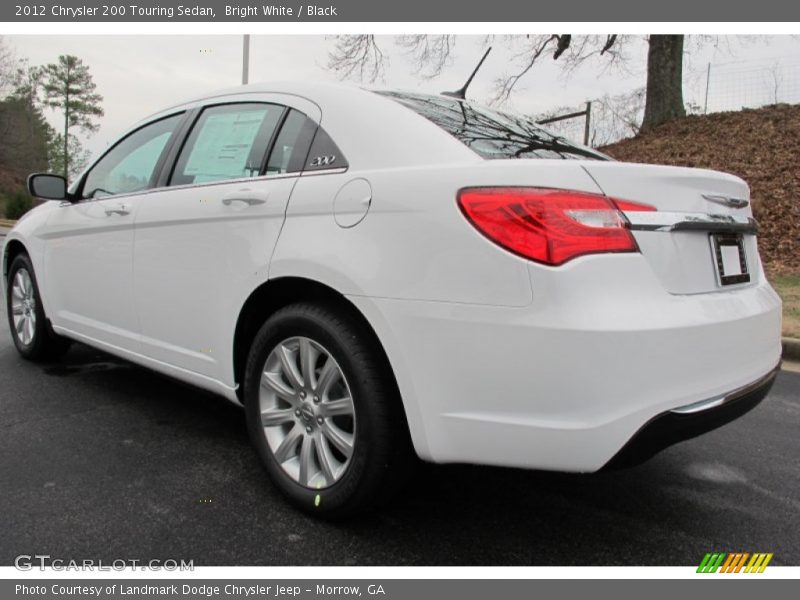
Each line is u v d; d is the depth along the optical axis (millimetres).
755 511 2523
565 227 1799
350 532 2244
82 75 74062
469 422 1901
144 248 3008
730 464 3010
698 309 1971
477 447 1908
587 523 2387
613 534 2312
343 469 2195
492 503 2516
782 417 3746
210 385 2732
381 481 2125
